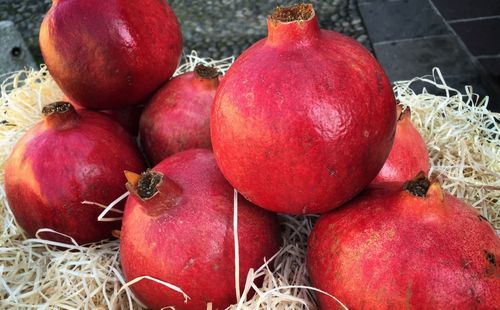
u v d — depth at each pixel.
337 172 0.22
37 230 0.31
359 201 0.24
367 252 0.22
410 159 0.31
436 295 0.21
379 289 0.21
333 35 0.23
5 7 1.08
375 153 0.23
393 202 0.23
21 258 0.34
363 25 0.92
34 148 0.30
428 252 0.21
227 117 0.22
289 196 0.23
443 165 0.37
